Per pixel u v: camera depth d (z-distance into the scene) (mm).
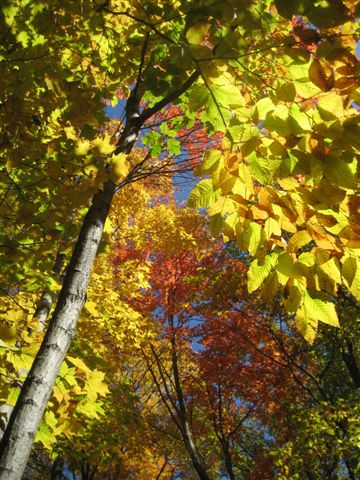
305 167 1641
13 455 1583
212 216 1981
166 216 9047
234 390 9945
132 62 3504
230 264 10172
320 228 1859
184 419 8742
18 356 2529
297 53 1517
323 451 7051
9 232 3482
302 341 10461
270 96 1611
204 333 9539
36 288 3684
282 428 10867
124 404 7070
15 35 2883
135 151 6359
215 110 1708
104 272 6168
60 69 2945
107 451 6512
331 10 1389
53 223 3066
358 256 1838
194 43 1575
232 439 11625
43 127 3291
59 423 2625
